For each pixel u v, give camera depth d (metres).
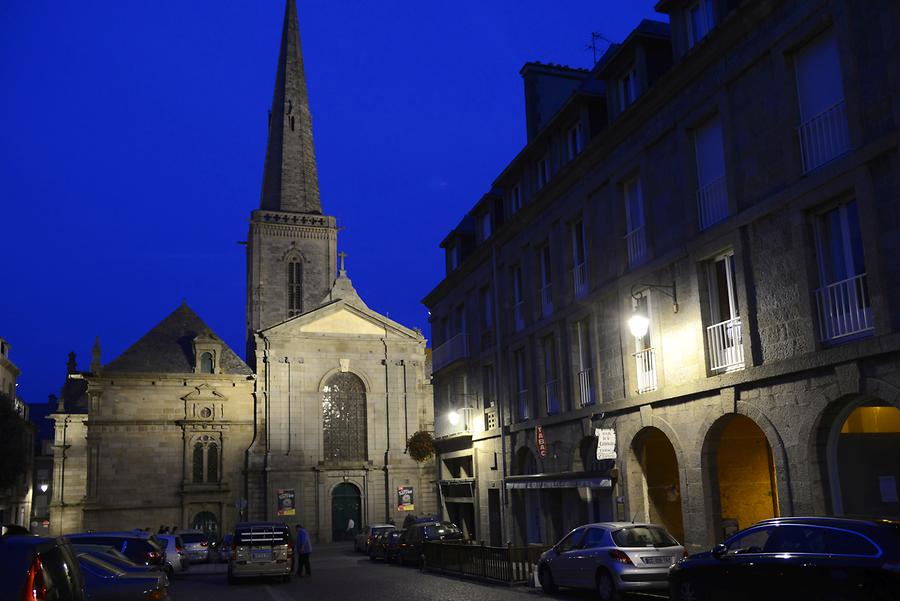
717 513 16.23
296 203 83.31
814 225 13.83
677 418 17.36
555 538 24.17
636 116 19.00
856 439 13.77
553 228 24.23
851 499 13.47
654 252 18.53
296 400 59.09
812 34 13.75
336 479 58.84
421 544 28.23
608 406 20.36
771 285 14.59
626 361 19.56
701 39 16.59
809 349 13.52
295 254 77.44
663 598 15.30
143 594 11.59
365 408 61.06
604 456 19.50
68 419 55.53
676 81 17.36
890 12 12.09
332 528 58.12
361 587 21.98
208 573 31.67
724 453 17.03
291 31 90.00
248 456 56.97
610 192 20.70
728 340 16.06
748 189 15.28
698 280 16.73
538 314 25.50
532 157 25.95
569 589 18.05
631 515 19.20
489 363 30.08
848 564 9.23
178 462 55.94
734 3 16.14
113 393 55.91
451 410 34.03
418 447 48.47
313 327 60.94
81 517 53.66
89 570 11.72
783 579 10.02
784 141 14.25
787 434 14.02
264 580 26.23
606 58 22.92
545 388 24.98
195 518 55.50
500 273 28.70
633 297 19.31
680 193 17.61
